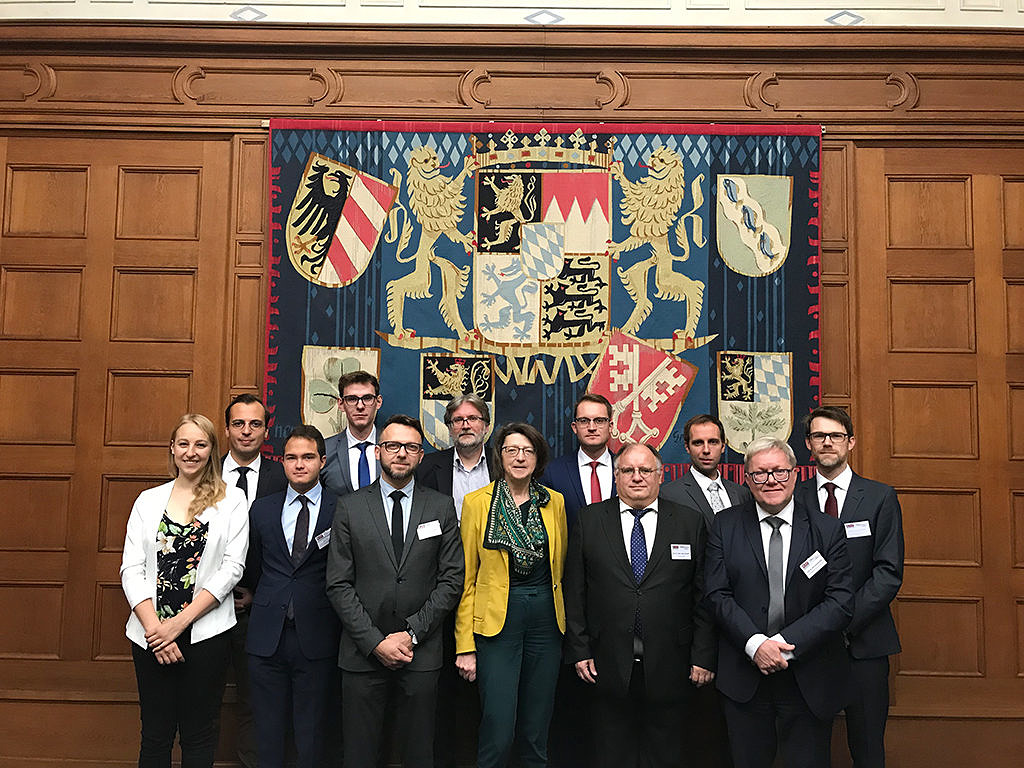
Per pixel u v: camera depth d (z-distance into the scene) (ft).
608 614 10.68
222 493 10.99
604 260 14.47
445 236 14.51
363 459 12.65
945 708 13.71
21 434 14.37
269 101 14.79
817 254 14.51
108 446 14.33
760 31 14.80
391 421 11.12
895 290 14.67
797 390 14.24
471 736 13.08
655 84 14.88
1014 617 14.08
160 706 10.41
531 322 14.37
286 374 14.16
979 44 14.73
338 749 12.05
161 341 14.51
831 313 14.61
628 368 14.28
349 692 10.57
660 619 10.61
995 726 13.60
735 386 14.24
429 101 14.80
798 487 11.87
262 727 10.71
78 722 13.56
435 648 10.78
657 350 14.32
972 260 14.71
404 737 10.58
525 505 11.11
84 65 14.85
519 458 11.00
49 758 13.50
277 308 14.28
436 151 14.65
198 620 10.45
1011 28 14.78
